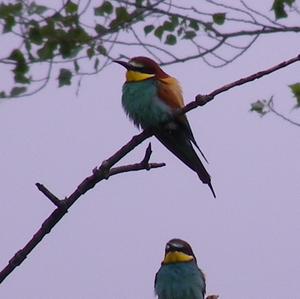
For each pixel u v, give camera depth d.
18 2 10.80
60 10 11.05
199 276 12.62
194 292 12.59
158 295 12.76
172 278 12.58
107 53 11.40
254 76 7.23
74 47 11.05
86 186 6.75
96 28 11.38
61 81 11.14
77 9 11.03
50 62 10.96
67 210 6.64
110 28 11.45
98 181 6.81
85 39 11.11
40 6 10.91
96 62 11.34
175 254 12.59
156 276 12.75
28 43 10.91
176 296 12.63
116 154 7.08
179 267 12.57
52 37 10.93
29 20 10.91
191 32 12.08
